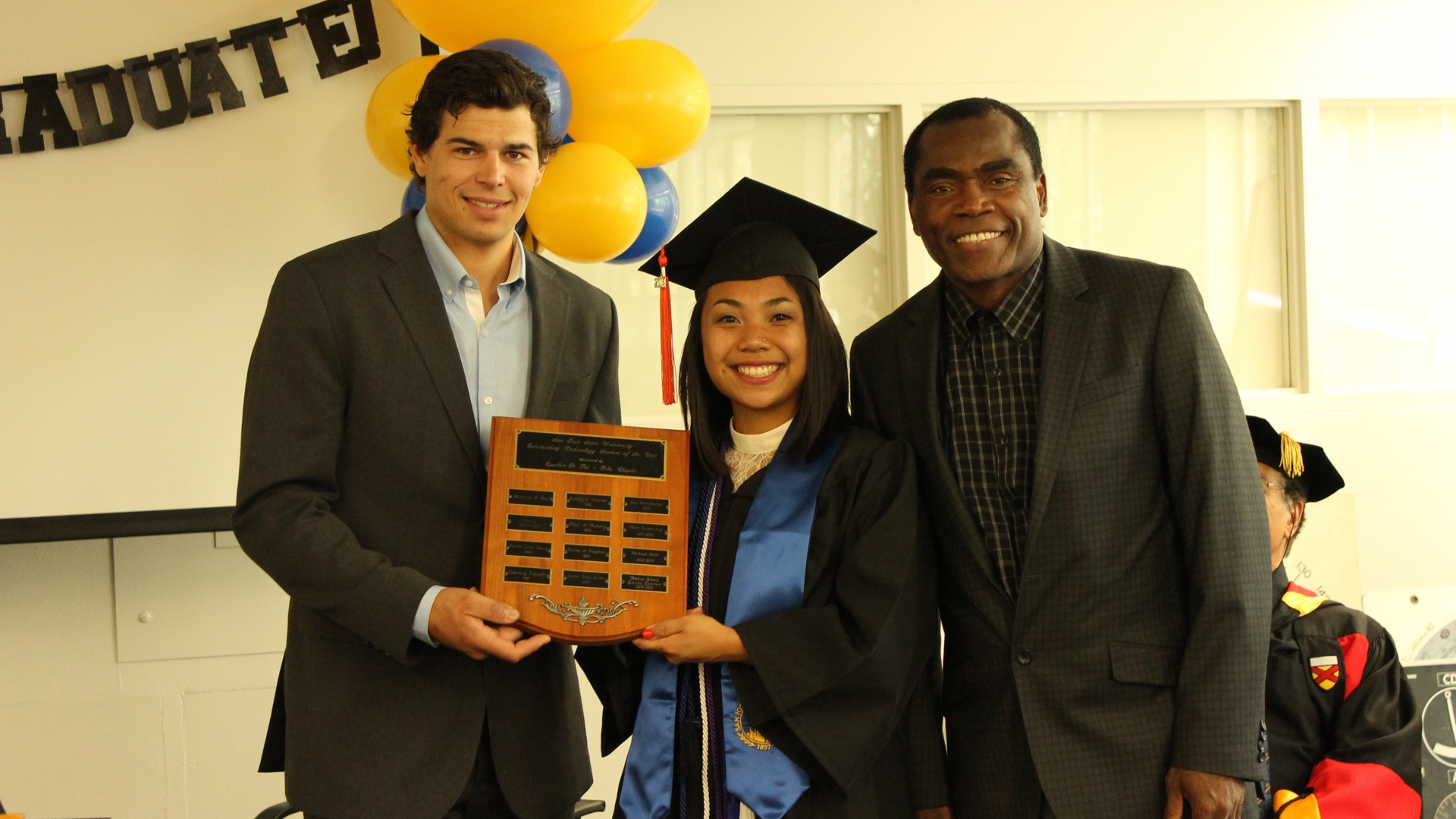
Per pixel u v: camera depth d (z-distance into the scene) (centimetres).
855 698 170
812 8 347
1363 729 203
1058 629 176
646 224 281
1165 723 173
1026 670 176
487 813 179
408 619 159
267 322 174
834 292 356
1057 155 366
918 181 186
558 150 250
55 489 292
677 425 346
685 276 214
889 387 199
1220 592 168
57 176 293
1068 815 170
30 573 312
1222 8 363
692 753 175
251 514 165
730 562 181
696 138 272
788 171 355
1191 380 174
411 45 309
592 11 247
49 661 312
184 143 299
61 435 293
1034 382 185
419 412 171
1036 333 188
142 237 297
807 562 179
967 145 180
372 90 307
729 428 195
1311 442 366
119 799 313
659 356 350
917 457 192
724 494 187
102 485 295
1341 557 355
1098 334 181
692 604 180
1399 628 277
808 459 186
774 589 176
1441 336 380
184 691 317
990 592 182
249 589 320
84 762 312
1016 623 177
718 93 344
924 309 200
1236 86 363
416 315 173
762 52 345
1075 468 175
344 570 161
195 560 318
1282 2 364
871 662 169
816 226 197
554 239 256
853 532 181
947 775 192
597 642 167
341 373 171
